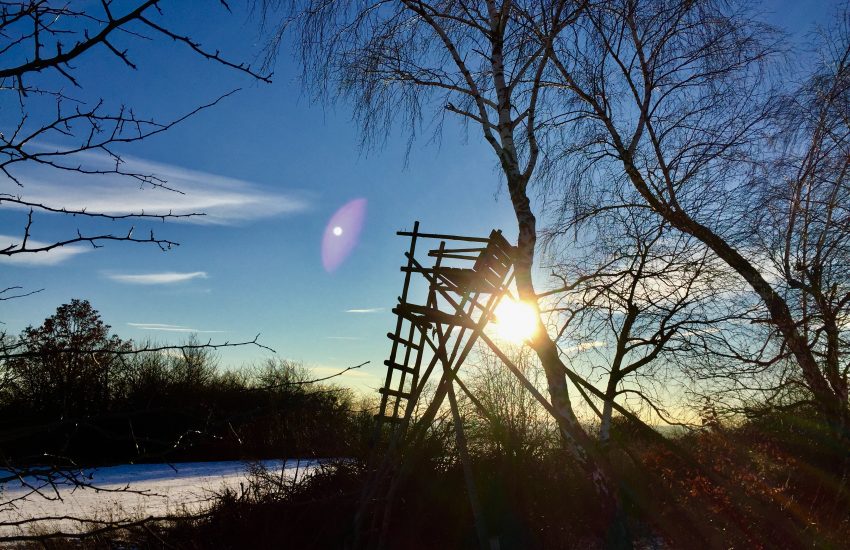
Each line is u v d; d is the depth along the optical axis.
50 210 2.34
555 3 10.16
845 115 9.39
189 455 20.48
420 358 7.12
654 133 10.35
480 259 6.64
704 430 9.93
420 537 8.26
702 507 8.68
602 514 9.58
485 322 6.80
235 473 18.61
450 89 11.13
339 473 8.23
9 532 7.98
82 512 10.88
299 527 7.77
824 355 9.01
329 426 8.35
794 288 9.46
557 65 10.56
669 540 8.69
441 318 6.78
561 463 10.79
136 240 2.47
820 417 9.32
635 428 10.98
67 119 2.35
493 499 9.12
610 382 10.50
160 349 2.57
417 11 10.24
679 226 10.14
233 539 7.68
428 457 8.86
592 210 10.70
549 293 10.50
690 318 10.12
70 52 2.09
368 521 8.02
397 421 7.03
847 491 8.23
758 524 8.25
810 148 9.72
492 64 10.47
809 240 9.29
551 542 8.95
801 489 8.70
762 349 9.54
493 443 10.25
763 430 9.76
